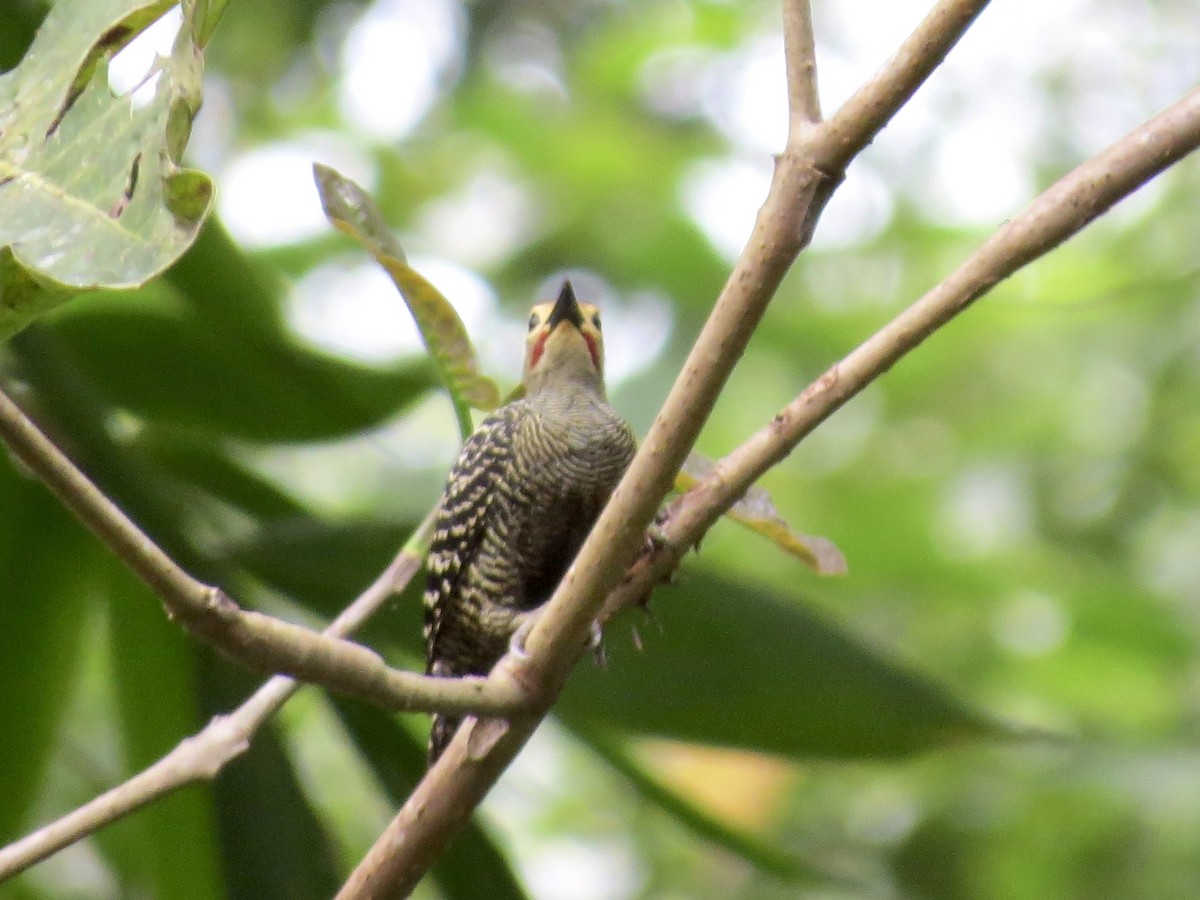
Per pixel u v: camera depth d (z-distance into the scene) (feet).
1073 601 47.42
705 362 16.88
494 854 27.86
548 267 58.65
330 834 28.50
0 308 13.93
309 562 27.37
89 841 34.65
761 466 19.53
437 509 22.74
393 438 50.80
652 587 20.10
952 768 44.14
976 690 46.37
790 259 16.60
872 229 59.16
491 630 30.89
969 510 53.42
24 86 15.01
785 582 50.37
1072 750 40.93
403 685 16.66
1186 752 40.55
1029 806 42.29
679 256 57.41
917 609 49.37
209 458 29.78
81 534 27.45
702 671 26.96
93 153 14.01
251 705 18.93
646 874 50.47
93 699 39.17
